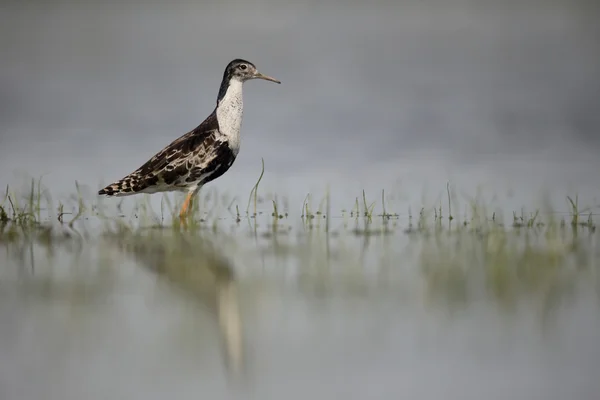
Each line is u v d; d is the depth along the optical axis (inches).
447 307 377.4
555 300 382.3
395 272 436.5
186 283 426.3
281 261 467.8
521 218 567.8
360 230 546.9
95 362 326.6
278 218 592.1
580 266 436.5
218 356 331.3
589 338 339.6
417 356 327.9
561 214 582.2
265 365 322.3
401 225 561.0
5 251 498.3
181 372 319.6
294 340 345.4
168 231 556.7
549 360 321.7
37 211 602.2
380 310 376.2
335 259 467.8
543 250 472.7
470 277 421.1
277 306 386.3
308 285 418.0
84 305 390.9
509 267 436.1
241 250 495.8
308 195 631.8
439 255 469.1
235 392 301.1
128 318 372.8
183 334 354.0
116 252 493.4
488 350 331.6
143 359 328.8
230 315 375.9
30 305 391.2
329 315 371.9
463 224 558.6
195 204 621.6
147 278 435.5
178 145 611.8
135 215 611.8
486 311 371.2
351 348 336.2
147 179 604.1
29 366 323.3
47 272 448.1
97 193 672.4
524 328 350.9
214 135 617.0
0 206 596.4
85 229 563.5
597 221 556.7
